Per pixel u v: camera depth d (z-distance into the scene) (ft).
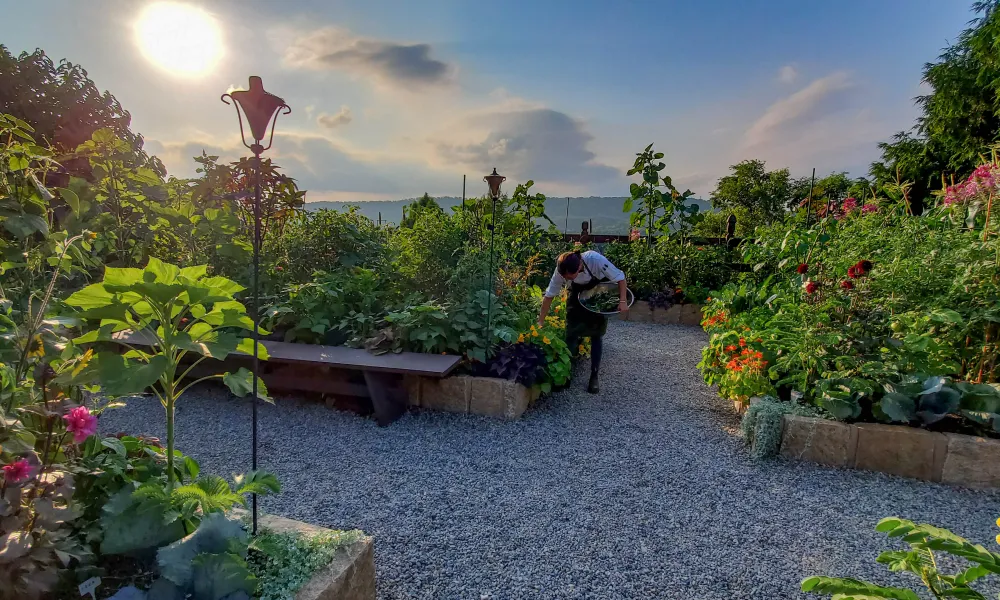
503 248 17.83
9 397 4.42
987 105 44.45
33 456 4.10
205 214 16.22
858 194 20.89
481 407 12.30
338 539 5.41
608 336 22.50
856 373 10.63
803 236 14.14
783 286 18.78
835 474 9.53
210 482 5.00
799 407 10.55
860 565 6.97
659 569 6.88
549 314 17.53
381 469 9.68
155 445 6.11
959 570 6.89
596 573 6.77
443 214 17.97
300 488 8.96
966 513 8.29
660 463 10.03
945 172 48.67
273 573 4.87
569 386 14.88
